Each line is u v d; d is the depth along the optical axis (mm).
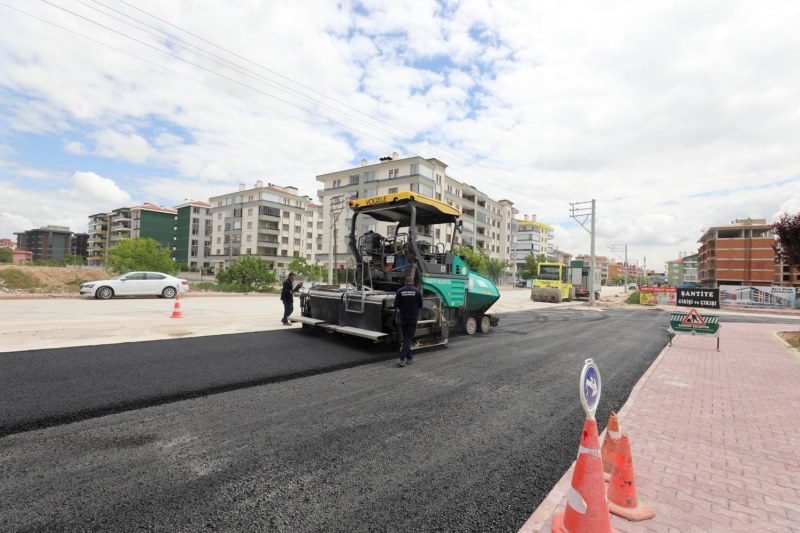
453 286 9664
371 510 2705
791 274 72375
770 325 16094
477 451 3721
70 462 3209
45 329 9031
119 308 14492
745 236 81375
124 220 96875
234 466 3252
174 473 3105
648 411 4953
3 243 161125
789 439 4066
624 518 2650
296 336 9227
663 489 3049
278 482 3029
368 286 9336
